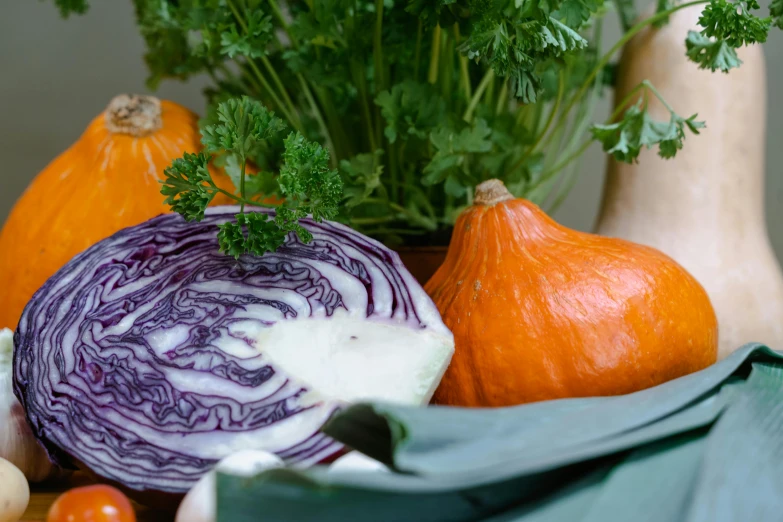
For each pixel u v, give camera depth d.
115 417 0.44
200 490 0.36
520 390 0.49
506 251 0.52
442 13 0.51
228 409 0.44
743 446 0.34
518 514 0.32
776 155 0.99
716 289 0.72
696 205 0.74
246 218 0.47
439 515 0.31
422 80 0.67
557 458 0.31
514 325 0.49
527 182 0.70
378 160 0.61
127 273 0.49
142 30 0.73
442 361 0.45
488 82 0.70
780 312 0.73
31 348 0.47
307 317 0.47
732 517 0.30
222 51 0.59
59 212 0.66
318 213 0.47
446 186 0.61
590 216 1.04
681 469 0.33
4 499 0.40
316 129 0.72
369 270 0.48
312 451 0.43
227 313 0.47
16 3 0.96
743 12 0.52
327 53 0.64
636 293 0.50
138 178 0.65
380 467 0.36
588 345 0.49
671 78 0.75
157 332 0.46
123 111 0.67
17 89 0.98
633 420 0.35
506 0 0.47
